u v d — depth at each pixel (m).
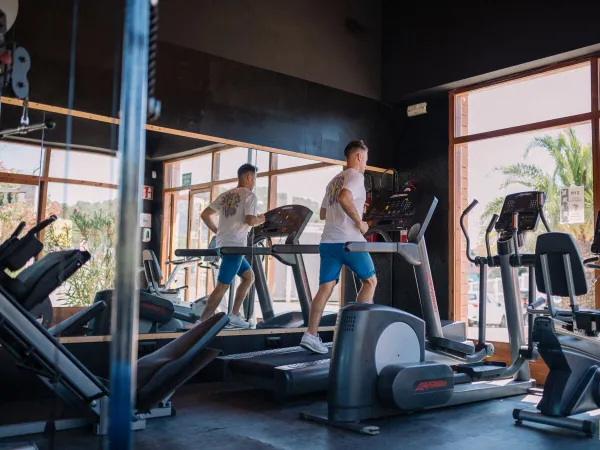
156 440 2.85
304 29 5.54
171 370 2.88
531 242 5.21
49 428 2.88
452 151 5.77
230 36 4.97
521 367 4.40
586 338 3.26
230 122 4.90
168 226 4.47
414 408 3.23
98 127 3.91
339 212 3.86
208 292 4.62
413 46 5.92
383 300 6.17
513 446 2.84
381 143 6.16
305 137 5.43
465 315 5.72
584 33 4.62
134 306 0.66
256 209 4.96
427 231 5.93
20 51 2.77
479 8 5.38
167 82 4.52
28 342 2.58
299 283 5.13
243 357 4.01
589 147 4.80
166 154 4.49
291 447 2.76
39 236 3.60
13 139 3.63
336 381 3.20
